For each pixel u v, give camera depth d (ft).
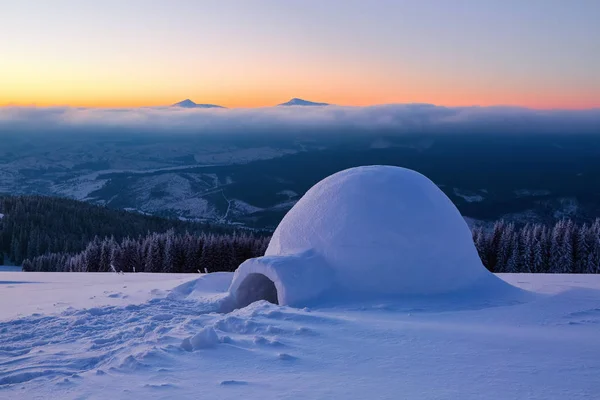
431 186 33.22
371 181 32.37
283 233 33.45
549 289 31.09
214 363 16.22
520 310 24.64
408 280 29.32
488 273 32.68
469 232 33.24
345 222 30.86
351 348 17.66
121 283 46.73
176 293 36.86
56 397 13.69
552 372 14.61
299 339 18.89
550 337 18.92
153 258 117.19
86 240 192.75
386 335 19.33
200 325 22.49
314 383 14.08
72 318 26.94
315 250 31.14
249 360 16.48
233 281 31.45
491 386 13.46
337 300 28.76
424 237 30.12
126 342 20.93
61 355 19.42
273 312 22.84
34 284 47.21
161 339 19.65
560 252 108.37
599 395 12.67
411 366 15.47
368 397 12.84
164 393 13.52
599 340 18.42
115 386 14.33
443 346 17.69
